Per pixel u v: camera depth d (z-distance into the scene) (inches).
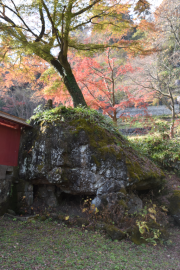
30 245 162.9
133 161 252.1
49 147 239.9
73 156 235.6
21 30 313.3
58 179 228.7
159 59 574.9
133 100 403.9
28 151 253.0
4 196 230.7
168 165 333.4
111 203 218.4
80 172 232.1
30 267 127.7
